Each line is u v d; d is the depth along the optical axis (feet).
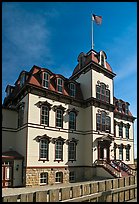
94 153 95.25
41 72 89.45
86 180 90.94
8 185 73.77
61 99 94.58
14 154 82.02
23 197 39.11
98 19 113.70
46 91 87.71
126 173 93.15
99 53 111.14
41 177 80.23
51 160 84.33
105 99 108.58
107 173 87.56
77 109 100.78
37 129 82.28
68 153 91.86
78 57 117.29
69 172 90.22
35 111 83.35
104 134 102.94
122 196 60.59
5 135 88.79
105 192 55.62
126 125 134.00
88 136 98.32
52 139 86.33
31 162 77.92
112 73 114.73
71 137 94.79
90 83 103.60
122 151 127.13
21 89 87.66
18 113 93.04
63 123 92.53
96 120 100.73
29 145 78.48
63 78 99.04
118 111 129.90
